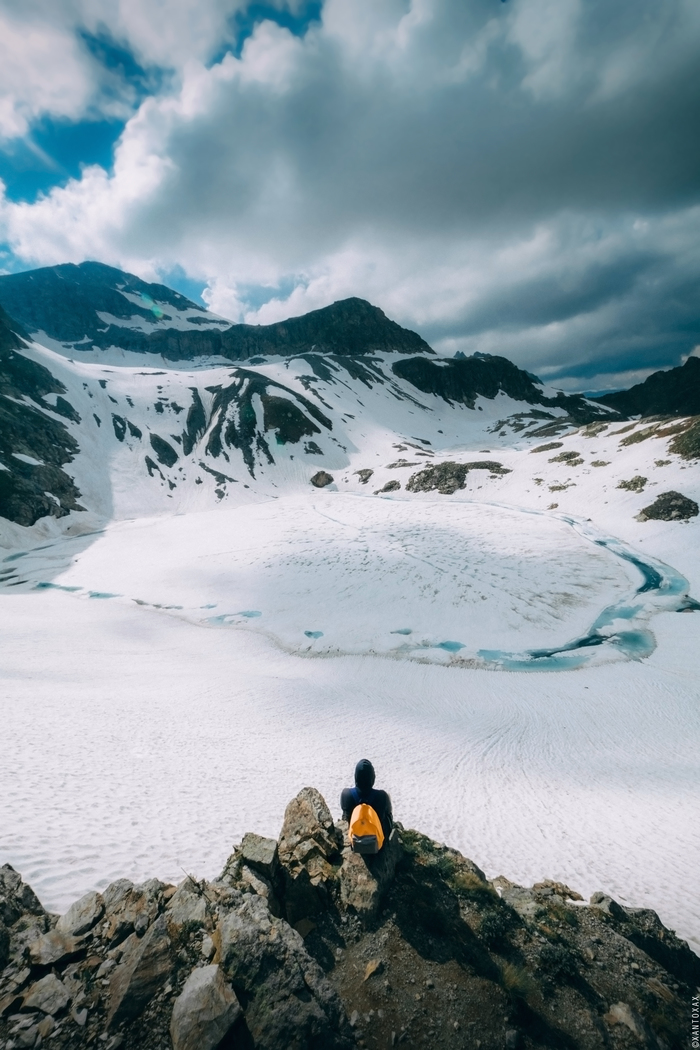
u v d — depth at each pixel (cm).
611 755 2461
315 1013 516
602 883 1102
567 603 5091
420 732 2625
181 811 1272
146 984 532
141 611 5403
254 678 3491
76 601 5634
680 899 1051
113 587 6100
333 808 1510
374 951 623
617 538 6662
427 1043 514
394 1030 525
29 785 1279
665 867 1220
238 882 718
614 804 1747
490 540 6856
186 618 5216
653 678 3662
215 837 1135
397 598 5331
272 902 684
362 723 2686
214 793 1451
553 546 6512
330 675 3834
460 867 806
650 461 8288
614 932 752
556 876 1123
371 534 7388
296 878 724
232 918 601
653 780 2066
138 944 579
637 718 3016
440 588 5481
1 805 1119
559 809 1688
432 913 685
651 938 762
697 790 1925
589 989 613
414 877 758
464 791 1831
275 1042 486
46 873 855
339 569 6153
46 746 1631
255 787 1559
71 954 581
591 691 3494
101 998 526
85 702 2361
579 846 1345
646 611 4850
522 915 754
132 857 972
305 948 599
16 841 953
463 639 4506
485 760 2272
